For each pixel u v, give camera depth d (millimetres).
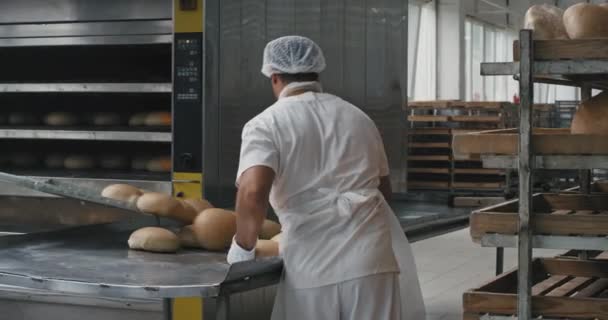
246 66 4348
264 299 4223
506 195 6043
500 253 4828
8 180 3049
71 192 3043
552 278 3404
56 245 3076
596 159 2605
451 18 17141
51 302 4160
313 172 2760
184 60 4051
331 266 2699
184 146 4082
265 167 2674
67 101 5156
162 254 2920
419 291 2992
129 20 4184
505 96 21969
